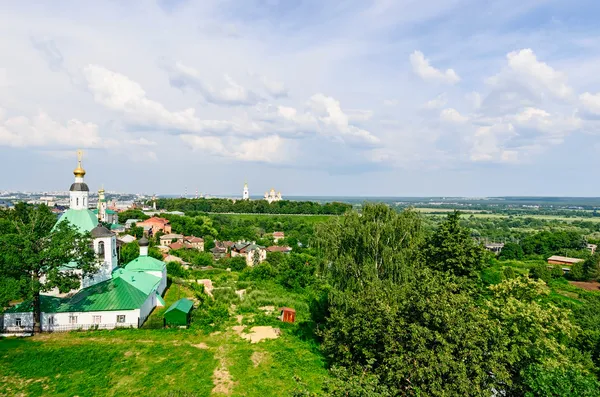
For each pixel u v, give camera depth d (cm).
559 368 2434
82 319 4072
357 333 2733
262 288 6881
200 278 7950
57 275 3794
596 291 8919
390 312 2580
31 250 3747
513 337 2773
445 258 4047
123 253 7862
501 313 3019
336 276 3981
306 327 4603
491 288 3662
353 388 1859
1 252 3609
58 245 3856
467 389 2123
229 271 9400
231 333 4241
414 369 2244
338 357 3005
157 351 3566
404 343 2455
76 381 2977
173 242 13400
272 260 10225
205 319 4506
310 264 7694
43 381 2959
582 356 3194
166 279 6575
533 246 15062
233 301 5800
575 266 10406
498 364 2331
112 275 4938
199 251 12038
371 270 3712
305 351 3788
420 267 3791
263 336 4216
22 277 3672
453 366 2144
